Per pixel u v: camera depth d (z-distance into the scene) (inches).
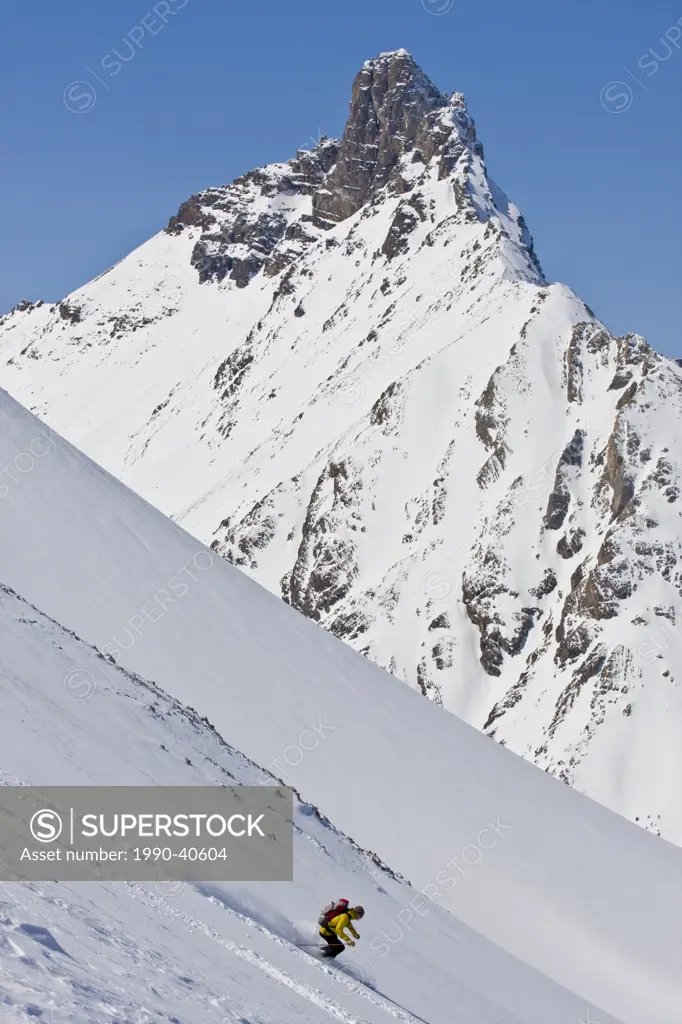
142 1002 1144.2
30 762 2143.2
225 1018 1277.1
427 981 2600.9
